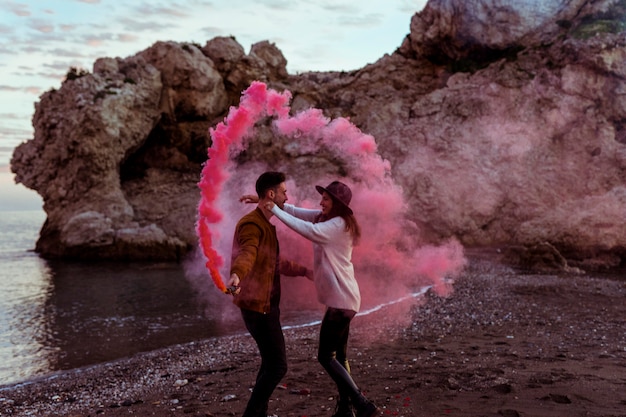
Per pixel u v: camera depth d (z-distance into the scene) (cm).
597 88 2650
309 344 842
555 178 2611
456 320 984
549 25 2986
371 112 3159
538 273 1781
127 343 1060
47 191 3033
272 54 3634
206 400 548
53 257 2862
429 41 3247
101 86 3003
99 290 1781
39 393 706
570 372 565
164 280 1980
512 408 444
